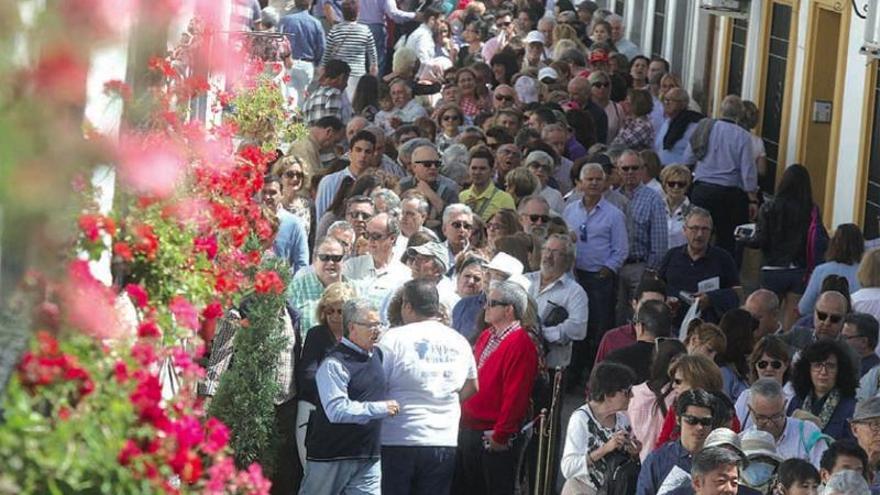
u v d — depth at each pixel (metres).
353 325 14.48
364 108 28.30
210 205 10.70
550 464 15.48
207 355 14.80
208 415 14.45
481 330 16.39
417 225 18.73
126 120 8.46
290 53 29.02
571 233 20.14
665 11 39.06
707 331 15.48
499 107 28.14
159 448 7.35
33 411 6.83
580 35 37.91
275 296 14.61
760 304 17.23
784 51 29.75
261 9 32.41
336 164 21.91
